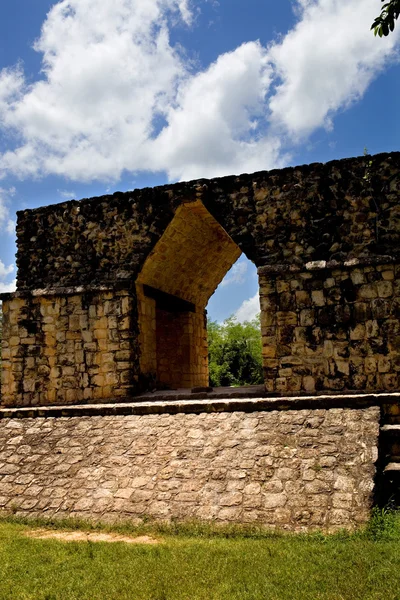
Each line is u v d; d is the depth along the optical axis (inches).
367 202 449.1
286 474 310.3
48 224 550.0
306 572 213.3
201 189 495.8
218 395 461.7
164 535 280.2
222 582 208.7
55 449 386.9
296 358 449.1
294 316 454.6
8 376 530.0
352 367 432.8
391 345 424.8
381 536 253.8
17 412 445.7
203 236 581.9
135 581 214.1
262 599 190.4
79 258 533.3
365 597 188.4
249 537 268.5
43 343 524.4
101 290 510.6
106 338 506.3
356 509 275.6
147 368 534.3
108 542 269.0
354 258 441.1
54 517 316.2
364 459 309.4
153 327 554.3
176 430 377.7
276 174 478.9
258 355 1344.7
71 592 205.9
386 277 433.1
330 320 443.8
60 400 511.5
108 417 416.8
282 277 462.3
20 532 297.7
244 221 485.7
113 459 358.9
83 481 344.2
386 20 196.2
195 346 666.2
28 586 215.0
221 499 301.6
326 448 326.3
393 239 438.3
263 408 382.6
